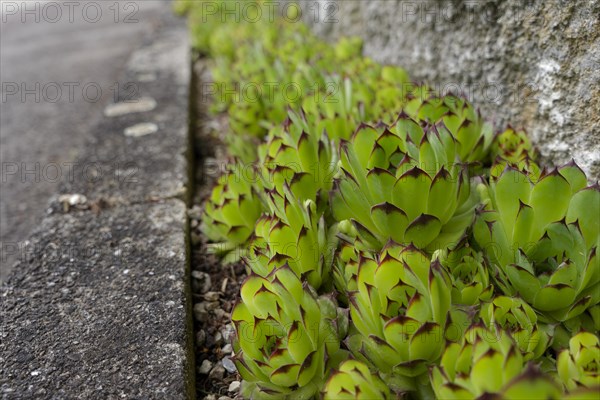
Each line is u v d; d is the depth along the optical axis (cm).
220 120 95
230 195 56
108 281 55
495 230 47
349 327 46
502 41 61
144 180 69
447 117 54
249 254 54
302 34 106
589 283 45
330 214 54
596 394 36
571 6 53
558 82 56
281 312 43
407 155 47
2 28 230
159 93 99
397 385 43
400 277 42
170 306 52
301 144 53
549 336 44
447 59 71
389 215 46
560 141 57
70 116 125
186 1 181
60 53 180
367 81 71
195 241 63
